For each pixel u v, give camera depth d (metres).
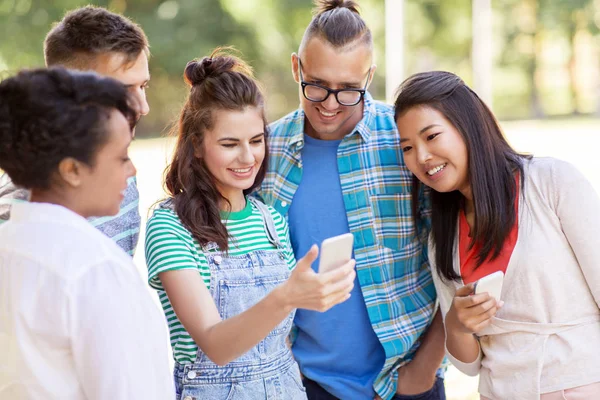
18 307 1.44
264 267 2.10
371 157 2.50
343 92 2.35
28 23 17.41
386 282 2.46
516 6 23.31
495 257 2.11
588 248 1.99
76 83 1.47
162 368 1.54
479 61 15.14
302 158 2.54
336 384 2.47
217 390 1.99
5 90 1.45
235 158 2.08
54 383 1.45
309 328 2.49
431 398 2.55
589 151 12.41
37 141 1.43
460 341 2.14
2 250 1.49
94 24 2.04
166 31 18.34
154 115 19.05
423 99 2.11
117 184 1.54
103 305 1.43
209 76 2.12
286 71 19.73
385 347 2.41
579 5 22.31
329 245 1.69
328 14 2.38
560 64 24.05
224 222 2.13
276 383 2.04
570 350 2.00
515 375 2.08
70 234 1.47
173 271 1.93
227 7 18.34
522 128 17.83
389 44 11.05
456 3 23.27
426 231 2.51
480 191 2.09
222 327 1.79
